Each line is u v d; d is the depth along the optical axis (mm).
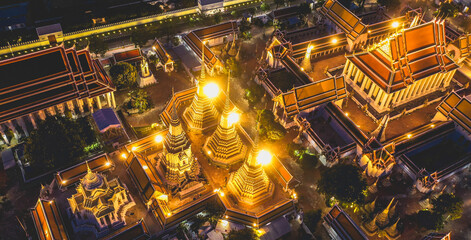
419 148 103250
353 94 118875
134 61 122125
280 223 84625
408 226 87875
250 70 127750
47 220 74938
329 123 110375
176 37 132375
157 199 82625
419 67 111250
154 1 150750
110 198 74000
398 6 159875
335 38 133125
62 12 140625
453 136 107625
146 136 103188
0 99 90562
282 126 107750
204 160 95750
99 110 100812
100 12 141625
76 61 98062
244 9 156625
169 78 122000
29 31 132250
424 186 92000
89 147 96938
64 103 100938
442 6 151375
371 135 104312
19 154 94250
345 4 155625
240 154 94875
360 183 88312
